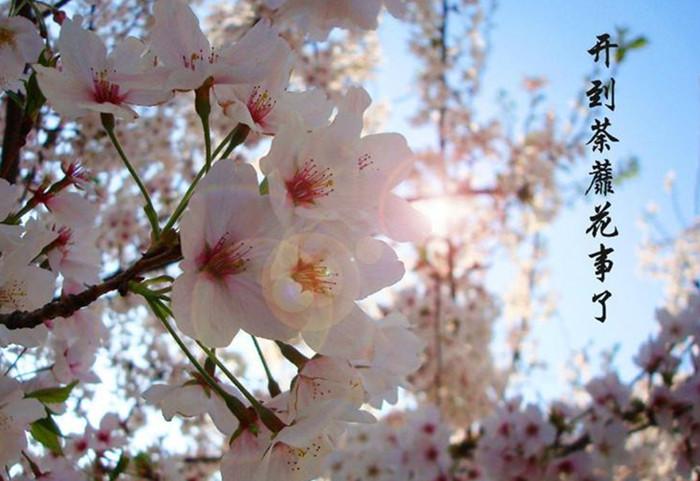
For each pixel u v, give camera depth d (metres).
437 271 0.82
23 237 0.19
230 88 0.17
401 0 0.24
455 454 0.61
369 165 0.16
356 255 0.15
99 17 0.49
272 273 0.14
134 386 0.56
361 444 0.64
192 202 0.14
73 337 0.27
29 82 0.22
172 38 0.17
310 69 0.71
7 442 0.20
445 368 0.79
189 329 0.14
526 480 0.52
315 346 0.15
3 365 0.32
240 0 0.67
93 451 0.38
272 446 0.16
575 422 0.54
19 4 0.27
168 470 0.44
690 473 0.48
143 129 0.60
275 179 0.14
